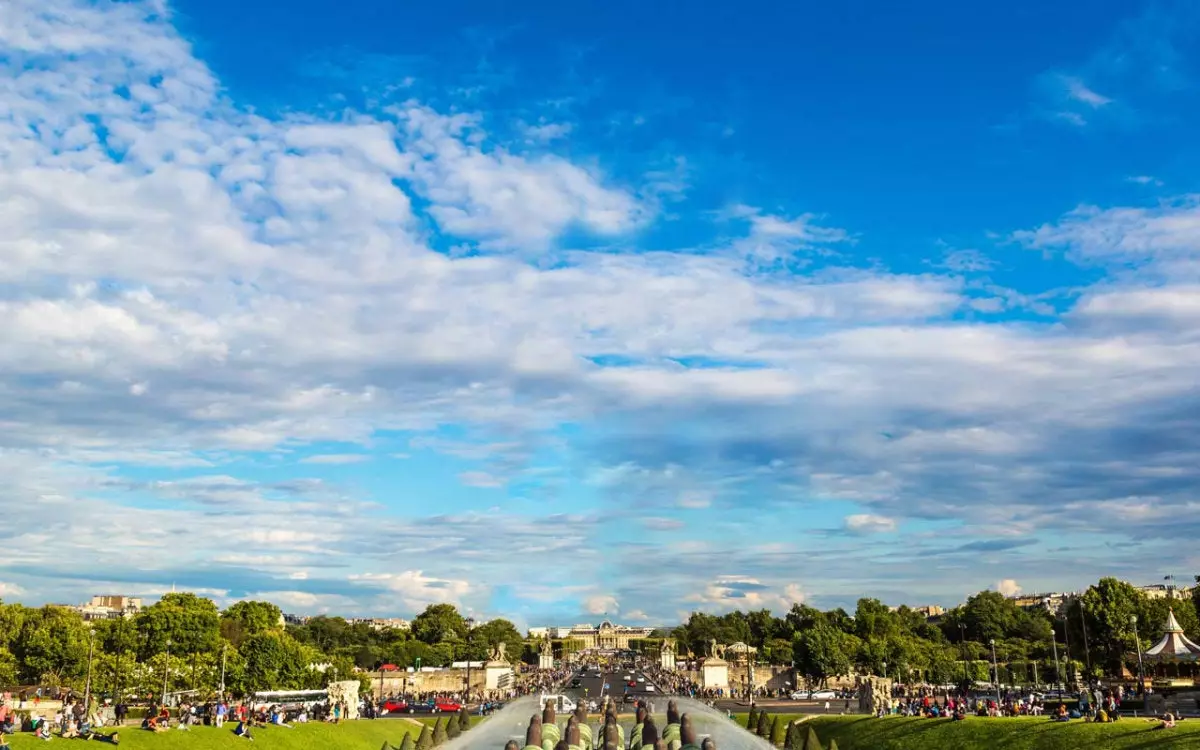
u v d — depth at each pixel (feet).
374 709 515.50
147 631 614.34
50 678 595.47
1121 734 311.47
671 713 278.46
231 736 352.49
